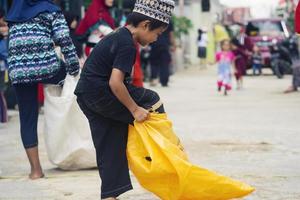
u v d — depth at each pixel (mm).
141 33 5148
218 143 9008
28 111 6906
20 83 6742
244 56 24547
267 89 18656
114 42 5121
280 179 6684
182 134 9906
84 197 6113
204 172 4906
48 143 7164
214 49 36094
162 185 5012
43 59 6719
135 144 5164
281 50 23328
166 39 19969
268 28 26422
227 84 17281
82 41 9359
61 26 6754
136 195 6133
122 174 5340
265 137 9461
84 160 7234
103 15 9219
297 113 12352
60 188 6492
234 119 11633
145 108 5188
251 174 6926
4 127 11125
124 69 5039
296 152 8227
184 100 15711
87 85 5227
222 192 4969
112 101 5148
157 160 4930
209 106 14133
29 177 6996
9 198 6156
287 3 28312
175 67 29109
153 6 5090
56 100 7074
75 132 7160
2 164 7824
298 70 17000
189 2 37000
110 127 5305
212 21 40250
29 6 6773
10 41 6766
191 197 4973
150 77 20625
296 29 7336
